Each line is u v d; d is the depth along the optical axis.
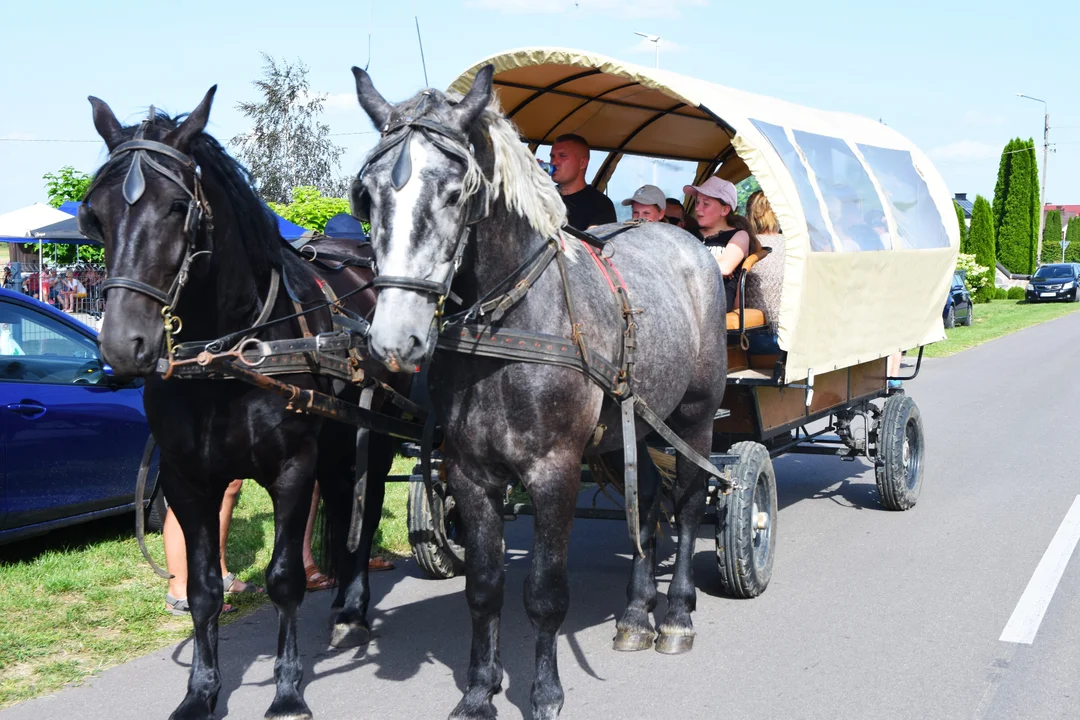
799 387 5.72
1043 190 52.88
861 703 4.07
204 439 3.71
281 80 29.61
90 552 6.15
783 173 5.26
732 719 3.95
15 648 4.61
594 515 5.12
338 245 5.43
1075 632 4.86
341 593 4.91
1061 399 13.29
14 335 5.91
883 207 6.77
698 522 4.90
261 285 3.89
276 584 3.86
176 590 5.14
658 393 4.28
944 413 12.12
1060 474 8.61
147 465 4.20
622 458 5.01
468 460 3.66
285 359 3.83
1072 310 36.94
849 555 6.24
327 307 4.27
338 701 4.16
